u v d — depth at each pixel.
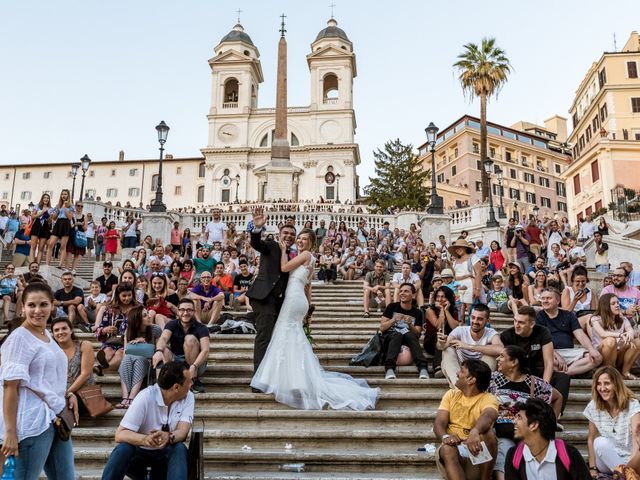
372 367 7.80
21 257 15.08
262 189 63.34
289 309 6.80
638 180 40.91
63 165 70.94
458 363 6.94
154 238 21.11
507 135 72.94
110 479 4.54
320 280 15.49
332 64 66.44
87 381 6.42
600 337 7.58
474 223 26.62
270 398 6.65
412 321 7.88
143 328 7.23
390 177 54.47
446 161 72.50
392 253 19.39
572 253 15.80
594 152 42.53
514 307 10.51
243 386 7.24
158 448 4.65
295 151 64.06
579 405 6.92
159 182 21.59
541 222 23.78
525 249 15.52
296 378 6.52
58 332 6.29
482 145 34.53
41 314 4.13
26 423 3.90
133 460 4.75
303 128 65.25
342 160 63.41
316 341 9.34
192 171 68.81
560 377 6.43
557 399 5.88
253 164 64.00
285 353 6.64
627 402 5.01
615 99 44.28
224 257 13.63
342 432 5.94
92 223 20.81
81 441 5.96
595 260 16.47
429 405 6.84
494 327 10.33
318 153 63.69
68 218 14.08
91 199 23.45
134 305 8.20
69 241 14.43
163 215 21.31
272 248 7.11
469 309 10.21
